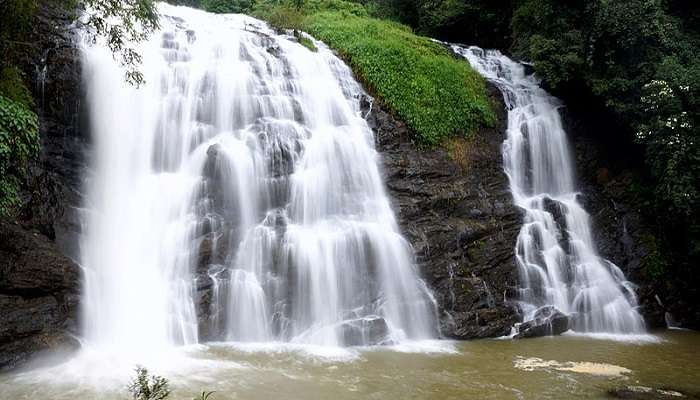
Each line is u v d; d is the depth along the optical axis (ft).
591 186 63.62
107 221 41.86
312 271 42.75
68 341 34.42
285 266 42.29
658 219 58.23
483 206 53.62
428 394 30.89
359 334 41.32
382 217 49.14
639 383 34.14
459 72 63.21
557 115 65.72
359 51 61.11
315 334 40.81
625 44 59.82
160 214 42.50
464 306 46.68
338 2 89.35
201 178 44.52
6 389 29.14
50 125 42.19
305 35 64.90
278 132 48.96
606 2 59.93
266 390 30.07
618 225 59.52
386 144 54.60
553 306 49.11
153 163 45.73
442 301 46.32
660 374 36.37
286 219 45.50
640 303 53.21
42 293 35.35
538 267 51.37
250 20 68.74
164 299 39.09
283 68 54.85
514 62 72.08
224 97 49.65
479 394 31.19
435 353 39.70
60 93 43.09
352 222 47.21
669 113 55.26
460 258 49.19
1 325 32.65
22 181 37.50
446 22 86.43
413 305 45.24
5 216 36.01
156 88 47.32
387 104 57.16
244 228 43.86
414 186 52.34
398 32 70.95
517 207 54.65
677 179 53.72
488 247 50.39
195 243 41.50
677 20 62.39
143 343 37.24
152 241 41.39
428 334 44.86
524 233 52.60
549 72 62.80
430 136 56.34
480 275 48.83
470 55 71.97
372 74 58.95
